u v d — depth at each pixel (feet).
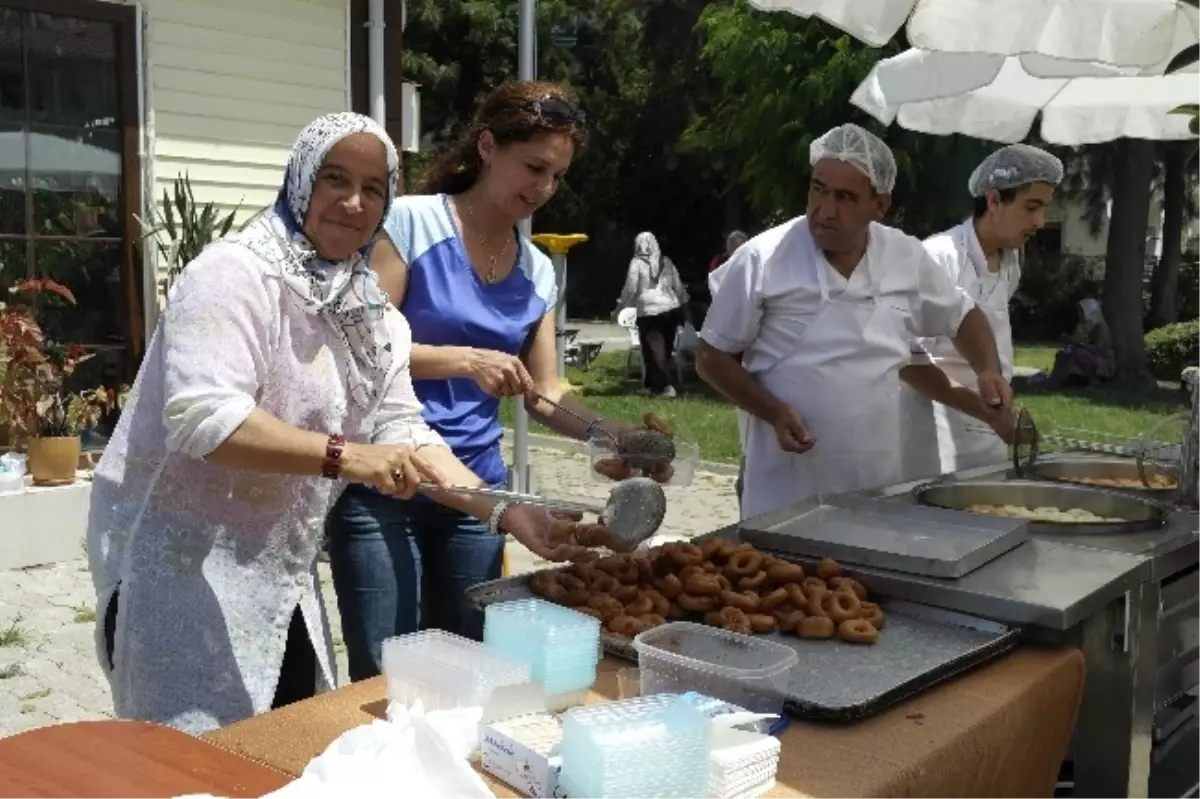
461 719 4.42
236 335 5.68
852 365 9.59
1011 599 5.83
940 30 9.69
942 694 5.27
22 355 17.51
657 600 6.02
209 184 21.48
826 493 8.75
